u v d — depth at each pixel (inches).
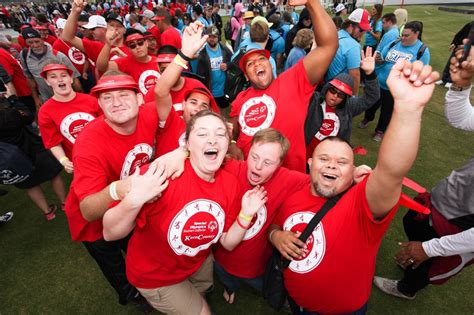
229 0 932.6
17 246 125.6
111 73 69.7
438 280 84.4
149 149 83.0
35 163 121.1
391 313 96.0
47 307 102.0
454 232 76.5
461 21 589.9
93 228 81.0
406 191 150.2
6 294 106.5
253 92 95.3
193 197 58.4
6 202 153.1
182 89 107.0
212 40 197.6
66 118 108.8
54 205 143.8
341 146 59.3
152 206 56.9
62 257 120.3
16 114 108.3
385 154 42.8
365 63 108.1
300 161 91.4
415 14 689.6
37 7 869.2
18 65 185.0
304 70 83.9
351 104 114.7
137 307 99.1
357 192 55.6
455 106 74.4
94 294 106.0
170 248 61.8
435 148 186.5
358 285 62.2
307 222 63.9
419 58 171.2
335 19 218.1
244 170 72.2
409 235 91.9
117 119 68.5
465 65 65.6
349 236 57.3
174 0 676.7
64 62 169.0
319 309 67.9
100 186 69.2
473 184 71.2
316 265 61.4
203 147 55.3
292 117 86.2
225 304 101.5
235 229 63.2
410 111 39.9
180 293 72.1
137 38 137.0
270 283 72.7
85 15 233.5
